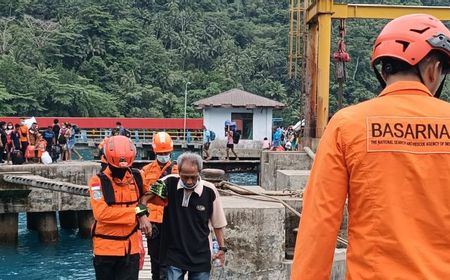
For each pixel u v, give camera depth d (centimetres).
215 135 4397
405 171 256
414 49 270
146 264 983
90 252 1845
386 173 256
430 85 279
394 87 273
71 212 2220
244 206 935
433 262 249
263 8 13450
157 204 623
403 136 260
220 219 635
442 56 275
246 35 11869
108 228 614
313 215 264
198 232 617
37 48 9044
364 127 262
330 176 264
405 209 254
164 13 11344
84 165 2144
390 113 264
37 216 1995
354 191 262
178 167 616
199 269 615
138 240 632
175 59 10350
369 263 255
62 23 9819
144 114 8375
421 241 252
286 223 1092
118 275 627
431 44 271
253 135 4397
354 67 10156
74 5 10525
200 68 10669
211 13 11925
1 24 9512
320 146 272
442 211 254
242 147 4241
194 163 611
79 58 9319
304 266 262
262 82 9994
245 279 924
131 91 8725
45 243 1973
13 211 1947
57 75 8138
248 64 10331
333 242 263
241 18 12912
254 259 927
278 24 12706
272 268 930
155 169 817
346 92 9919
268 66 10425
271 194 1154
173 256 616
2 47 8675
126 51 9681
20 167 2075
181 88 9444
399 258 250
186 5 12038
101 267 621
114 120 5612
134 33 10094
